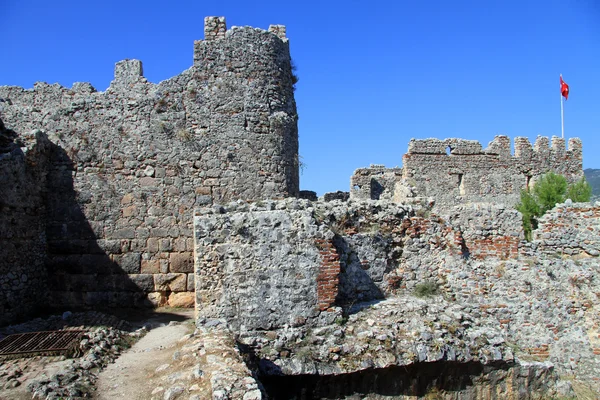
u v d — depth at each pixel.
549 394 13.45
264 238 12.52
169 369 9.26
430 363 12.00
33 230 15.74
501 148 40.56
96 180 16.66
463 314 13.58
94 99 16.94
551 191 33.38
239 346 11.20
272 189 17.28
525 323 15.85
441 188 39.09
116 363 10.30
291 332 12.05
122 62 17.30
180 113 17.12
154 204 16.75
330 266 12.72
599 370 15.44
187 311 16.02
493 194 40.03
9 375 9.18
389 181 38.53
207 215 12.74
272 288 12.39
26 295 15.23
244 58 17.58
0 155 14.37
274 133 17.55
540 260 16.58
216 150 17.12
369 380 11.69
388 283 14.95
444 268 15.69
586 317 16.14
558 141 42.22
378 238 14.92
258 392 7.66
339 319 12.61
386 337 12.10
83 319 14.02
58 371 9.45
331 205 14.67
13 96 17.11
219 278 12.38
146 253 16.58
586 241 17.06
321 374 11.34
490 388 12.89
